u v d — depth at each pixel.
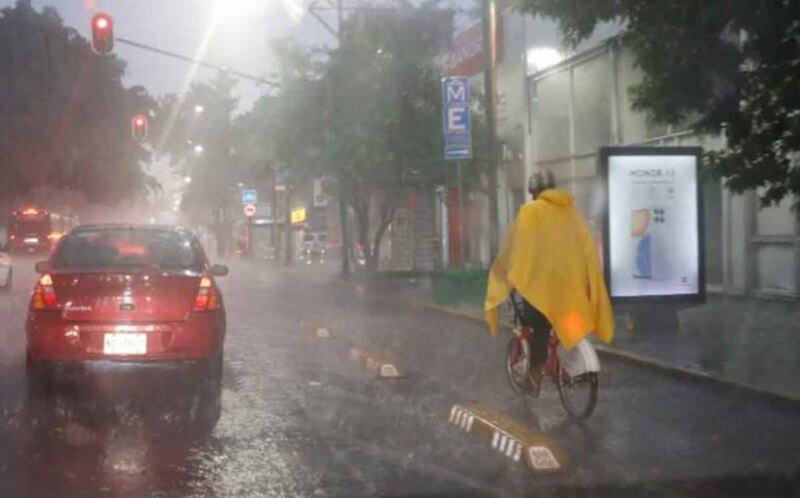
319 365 13.43
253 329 17.94
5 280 26.62
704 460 8.10
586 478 7.60
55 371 10.96
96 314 10.52
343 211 32.47
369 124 27.23
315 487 7.37
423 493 7.21
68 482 7.49
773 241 19.00
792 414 9.79
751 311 17.19
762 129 10.41
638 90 10.87
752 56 9.88
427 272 31.41
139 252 11.48
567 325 9.09
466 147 19.17
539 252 9.16
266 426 9.46
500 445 8.42
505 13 29.97
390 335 16.88
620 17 10.76
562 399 9.59
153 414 9.95
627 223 14.22
